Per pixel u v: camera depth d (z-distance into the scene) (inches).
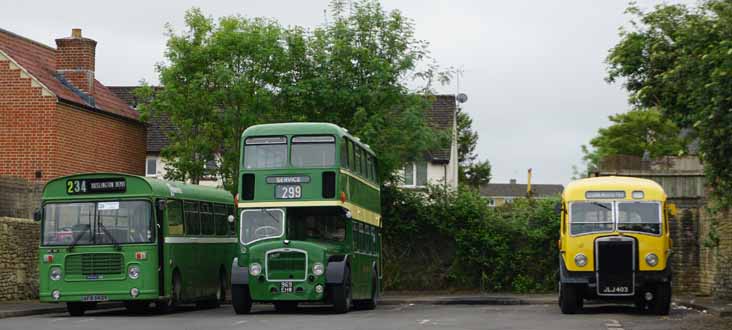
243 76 1579.7
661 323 904.3
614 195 1069.8
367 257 1240.2
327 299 1127.0
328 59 1584.6
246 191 1112.2
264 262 1081.4
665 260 1051.3
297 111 1588.3
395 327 859.4
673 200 1499.8
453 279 1642.5
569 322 916.0
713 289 1339.8
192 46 1626.5
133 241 1087.6
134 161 1771.7
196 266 1211.2
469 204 1640.0
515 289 1619.1
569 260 1063.0
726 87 817.5
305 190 1105.4
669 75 936.3
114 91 2583.7
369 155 1309.1
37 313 1121.4
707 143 855.1
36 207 1373.0
